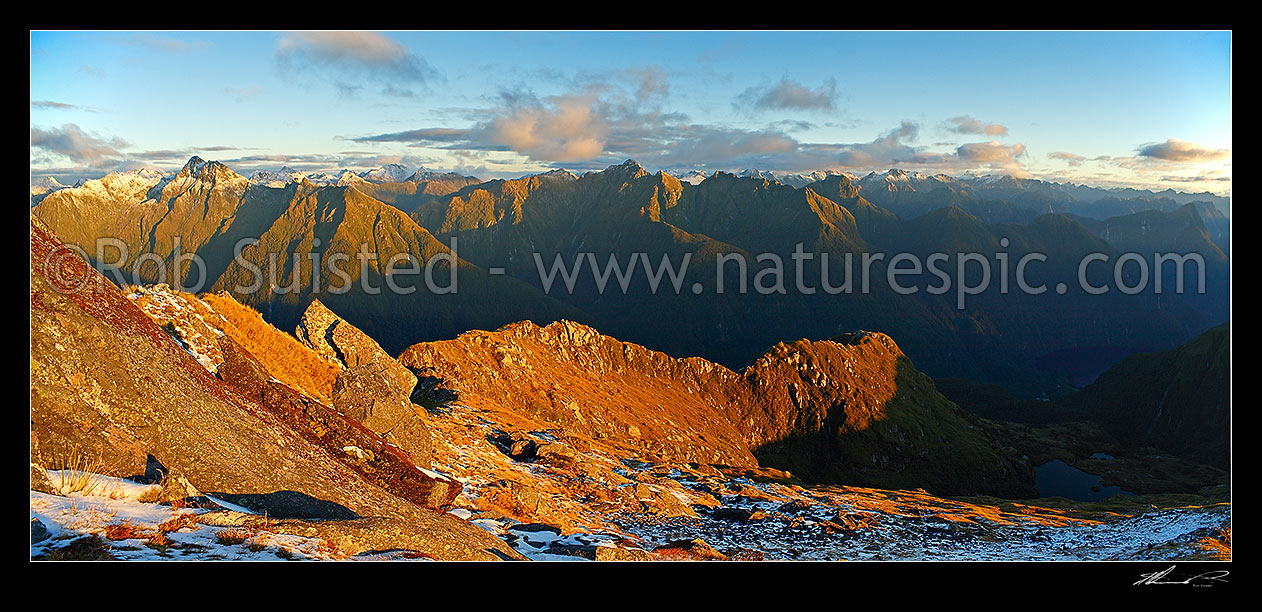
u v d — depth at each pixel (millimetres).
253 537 20375
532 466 74250
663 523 63344
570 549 34062
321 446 33625
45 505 19469
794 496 108812
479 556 24531
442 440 63406
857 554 60094
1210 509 85000
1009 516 118188
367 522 23938
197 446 25031
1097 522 115062
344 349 61719
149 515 20688
